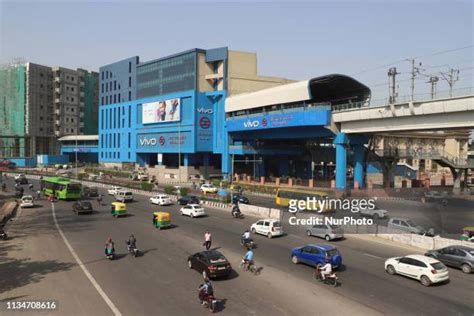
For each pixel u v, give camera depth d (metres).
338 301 19.28
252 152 87.00
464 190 71.81
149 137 110.06
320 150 87.31
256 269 23.84
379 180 90.81
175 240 33.06
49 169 128.62
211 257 23.16
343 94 76.00
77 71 158.75
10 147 144.88
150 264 25.72
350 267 25.08
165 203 55.47
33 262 26.11
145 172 108.50
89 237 34.22
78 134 158.38
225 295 20.09
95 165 135.38
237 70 94.69
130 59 118.94
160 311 17.97
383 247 30.70
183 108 98.06
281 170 95.62
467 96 45.91
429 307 18.52
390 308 18.41
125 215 46.16
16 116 143.75
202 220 43.34
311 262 24.73
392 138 91.19
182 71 98.56
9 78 145.12
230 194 57.06
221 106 93.19
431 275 21.25
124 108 121.06
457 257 24.53
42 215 46.62
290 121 70.75
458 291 20.70
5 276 23.12
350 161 75.00
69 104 154.75
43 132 147.62
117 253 28.58
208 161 101.25
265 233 34.75
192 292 20.47
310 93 68.44
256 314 17.70
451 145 108.25
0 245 31.08
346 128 64.19
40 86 146.88
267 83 98.12
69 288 21.02
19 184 81.06
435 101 49.34
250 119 80.94
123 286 21.34
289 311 18.06
